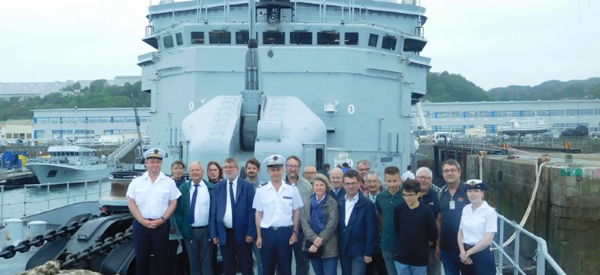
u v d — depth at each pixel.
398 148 13.41
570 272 11.88
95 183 44.16
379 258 6.43
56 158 45.44
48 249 6.72
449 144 38.41
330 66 12.30
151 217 5.84
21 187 42.22
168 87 13.34
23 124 106.88
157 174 5.96
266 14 13.49
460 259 5.68
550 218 12.54
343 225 5.89
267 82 12.41
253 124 9.80
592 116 76.06
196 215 6.27
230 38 12.96
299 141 9.27
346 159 10.09
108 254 6.32
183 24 12.99
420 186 5.61
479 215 5.41
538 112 77.56
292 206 6.04
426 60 14.34
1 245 9.38
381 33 13.29
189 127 9.69
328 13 16.14
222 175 7.21
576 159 19.06
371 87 12.72
